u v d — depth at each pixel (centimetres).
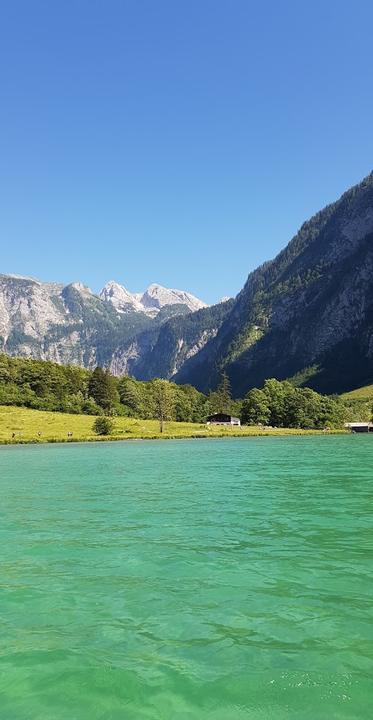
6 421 13938
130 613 1357
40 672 1043
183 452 8050
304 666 1051
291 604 1400
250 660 1079
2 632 1247
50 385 19200
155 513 2819
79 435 12494
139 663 1076
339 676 1010
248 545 2072
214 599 1450
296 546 2041
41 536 2286
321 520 2547
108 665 1069
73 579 1659
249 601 1428
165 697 944
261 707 908
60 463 6219
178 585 1582
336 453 7475
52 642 1185
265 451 8069
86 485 4075
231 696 943
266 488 3728
